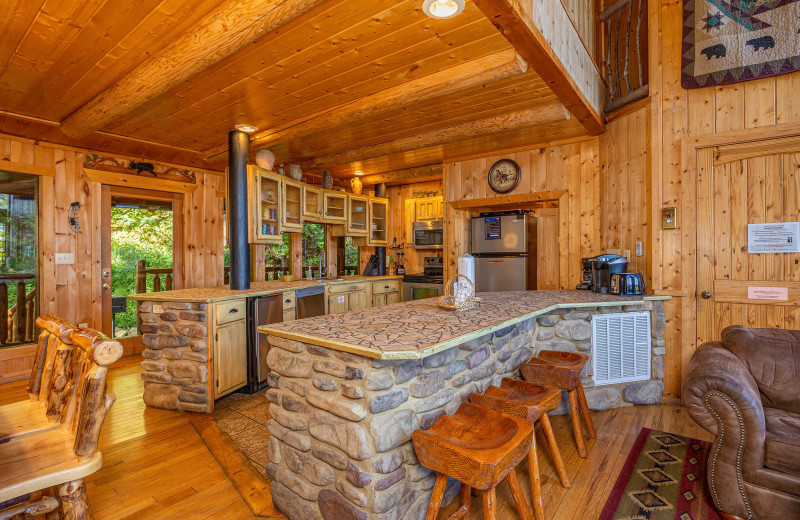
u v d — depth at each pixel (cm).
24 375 367
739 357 213
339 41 229
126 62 250
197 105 313
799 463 160
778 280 272
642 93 329
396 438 157
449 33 225
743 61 274
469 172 474
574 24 293
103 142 397
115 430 270
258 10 186
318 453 168
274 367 189
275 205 416
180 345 304
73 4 195
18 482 117
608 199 372
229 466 224
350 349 153
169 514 183
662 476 208
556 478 208
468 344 203
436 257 612
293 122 350
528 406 171
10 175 362
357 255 685
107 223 422
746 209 282
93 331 143
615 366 306
